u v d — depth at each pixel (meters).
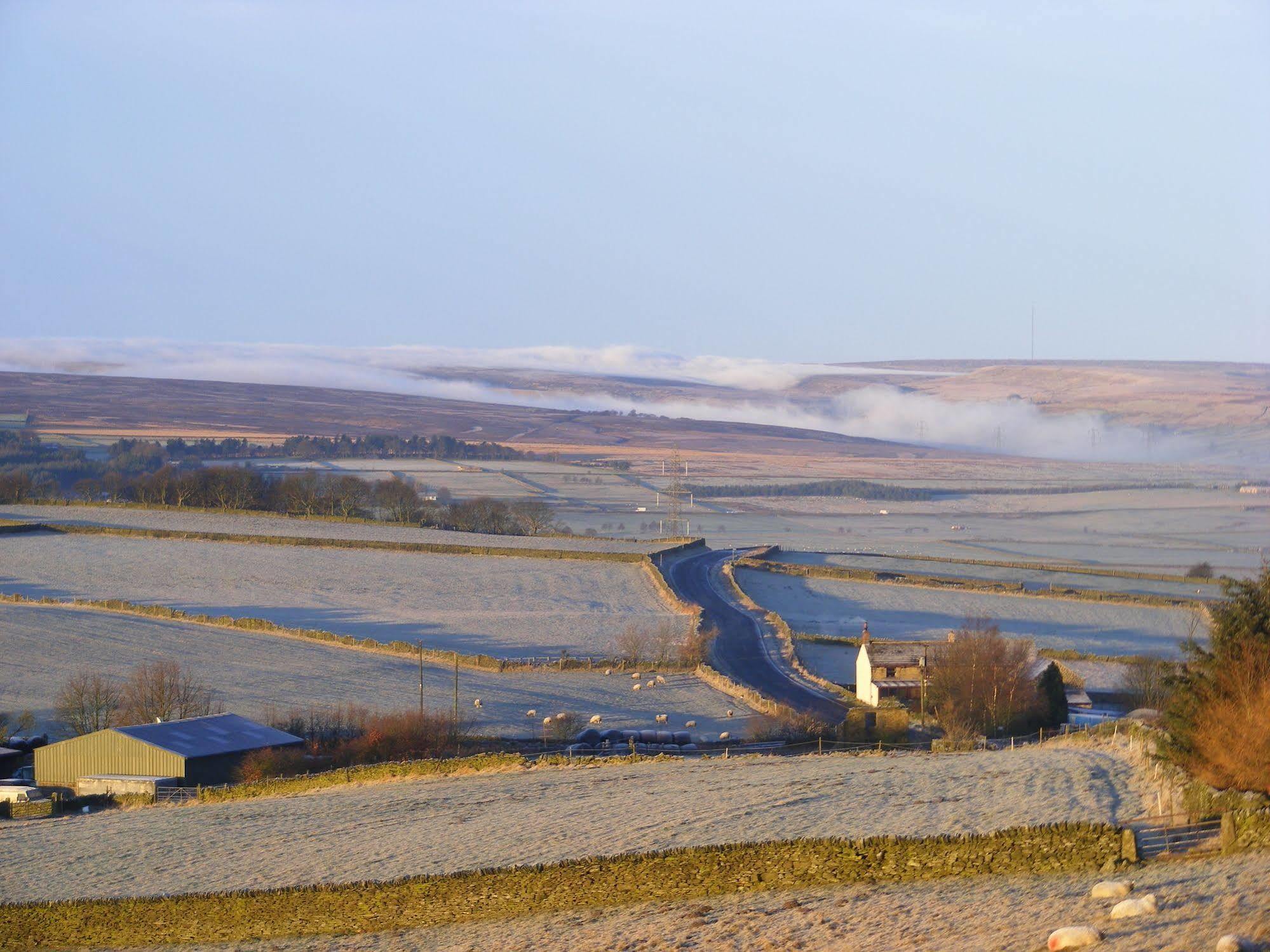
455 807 52.38
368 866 42.47
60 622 117.38
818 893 34.19
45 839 55.69
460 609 133.75
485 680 98.19
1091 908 28.39
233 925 40.53
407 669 101.62
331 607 133.50
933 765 51.50
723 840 38.47
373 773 63.72
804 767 55.47
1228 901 26.50
